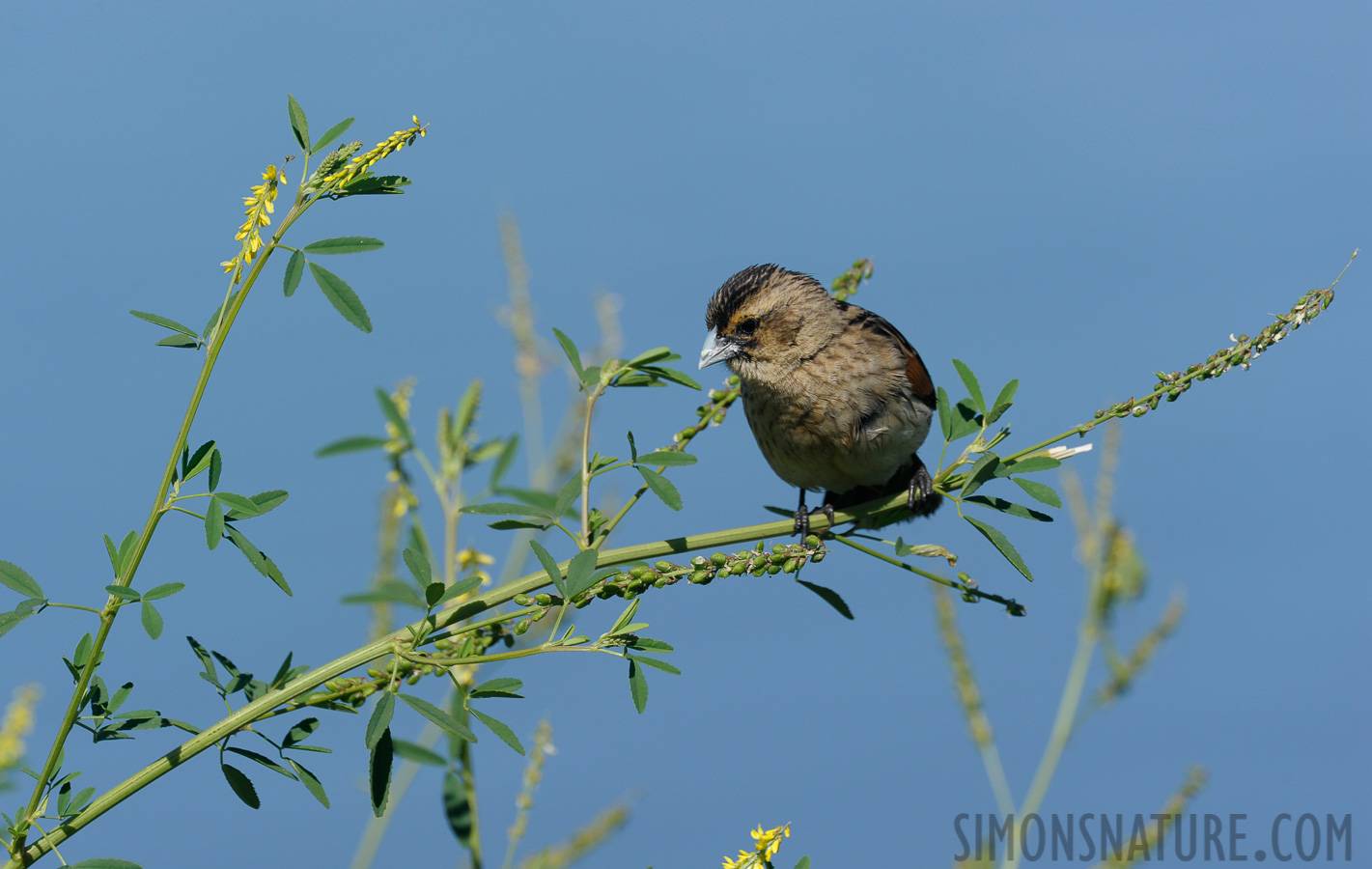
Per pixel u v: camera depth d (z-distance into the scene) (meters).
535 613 5.40
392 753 4.85
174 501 4.89
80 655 4.97
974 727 8.73
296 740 5.22
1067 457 6.59
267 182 5.11
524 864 6.93
